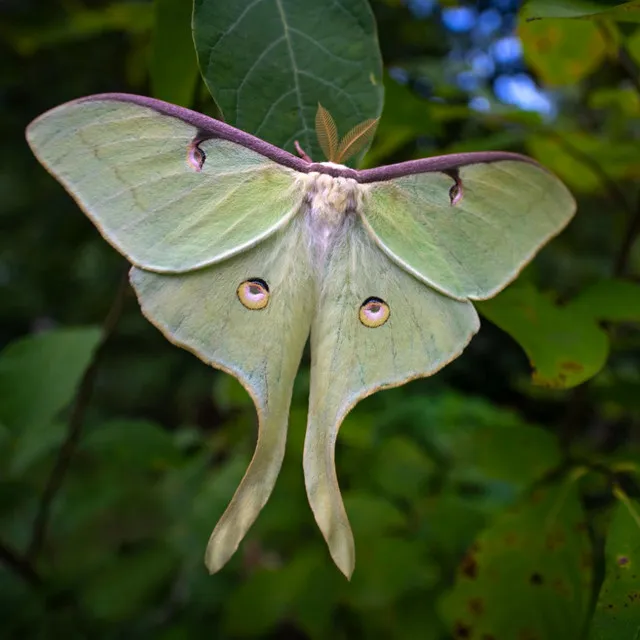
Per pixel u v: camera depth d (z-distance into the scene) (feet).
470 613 0.52
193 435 0.95
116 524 1.06
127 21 0.80
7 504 0.86
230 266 0.41
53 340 0.65
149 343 2.04
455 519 0.81
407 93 0.60
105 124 0.38
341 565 0.39
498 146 0.73
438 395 1.02
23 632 0.84
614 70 0.97
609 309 0.53
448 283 0.43
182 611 0.93
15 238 1.87
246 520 0.38
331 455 0.41
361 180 0.43
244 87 0.41
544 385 0.47
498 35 1.20
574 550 0.53
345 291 0.43
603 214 1.31
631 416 0.99
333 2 0.42
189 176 0.40
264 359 0.41
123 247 0.39
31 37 0.84
